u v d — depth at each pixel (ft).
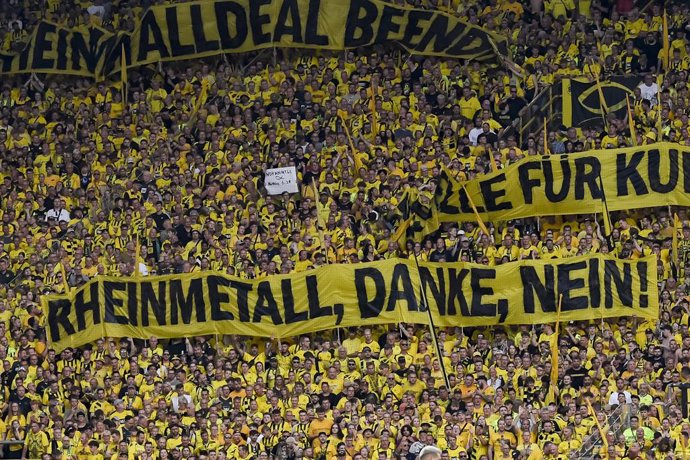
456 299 267.59
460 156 291.58
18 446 251.80
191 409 255.50
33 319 270.67
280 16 314.76
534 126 295.48
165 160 299.17
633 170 276.82
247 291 270.67
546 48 311.06
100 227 288.71
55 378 261.24
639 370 252.01
